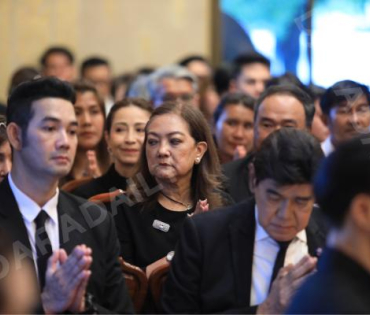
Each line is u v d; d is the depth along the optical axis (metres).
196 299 5.97
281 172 5.52
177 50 17.53
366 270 4.24
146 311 6.43
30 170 5.80
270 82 10.03
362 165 4.34
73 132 5.88
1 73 16.31
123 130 8.18
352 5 10.61
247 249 5.96
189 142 7.07
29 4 16.52
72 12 16.81
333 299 4.10
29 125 5.76
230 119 9.52
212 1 16.92
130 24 17.27
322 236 6.05
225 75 13.17
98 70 14.26
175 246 6.78
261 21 15.84
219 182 7.36
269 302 5.55
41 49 16.58
